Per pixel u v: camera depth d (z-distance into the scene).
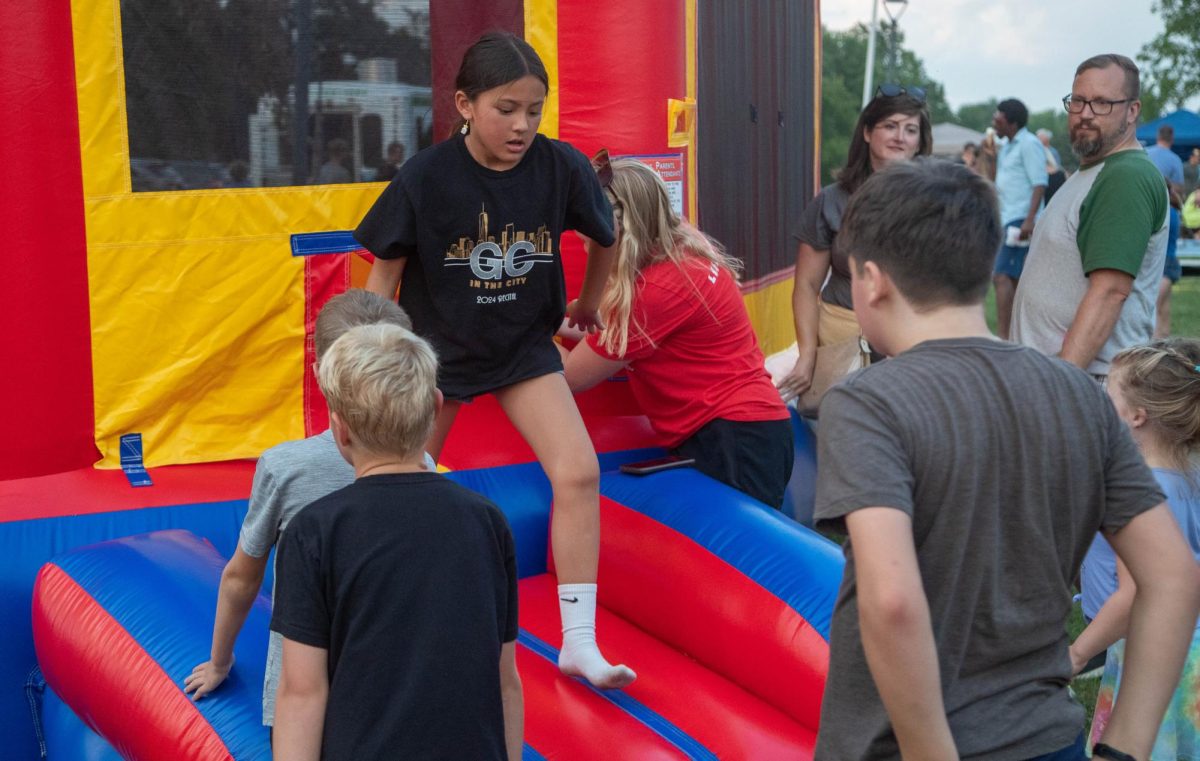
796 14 7.32
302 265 3.64
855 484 1.58
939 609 1.64
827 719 1.75
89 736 3.01
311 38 3.59
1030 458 1.65
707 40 5.30
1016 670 1.70
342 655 1.96
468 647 2.01
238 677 2.60
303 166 3.63
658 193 3.66
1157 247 4.07
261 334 3.62
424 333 3.11
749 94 6.16
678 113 4.20
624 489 3.77
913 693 1.51
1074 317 4.15
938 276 1.70
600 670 2.92
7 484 3.35
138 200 3.42
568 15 3.96
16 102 3.24
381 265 3.04
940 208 1.69
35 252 3.31
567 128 4.02
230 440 3.62
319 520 1.99
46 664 2.94
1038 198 8.85
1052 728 1.68
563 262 4.05
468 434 3.96
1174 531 1.70
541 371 3.16
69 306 3.38
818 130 8.33
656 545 3.53
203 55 3.46
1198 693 2.78
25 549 3.17
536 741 2.87
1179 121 16.67
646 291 3.67
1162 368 2.84
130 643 2.71
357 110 3.69
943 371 1.66
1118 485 1.71
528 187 3.01
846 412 1.64
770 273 6.77
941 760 1.54
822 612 3.14
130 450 3.49
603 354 3.72
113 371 3.45
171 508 3.34
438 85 3.81
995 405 1.65
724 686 3.26
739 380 3.84
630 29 4.02
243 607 2.42
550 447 3.11
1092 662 4.03
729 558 3.38
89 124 3.33
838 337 4.68
